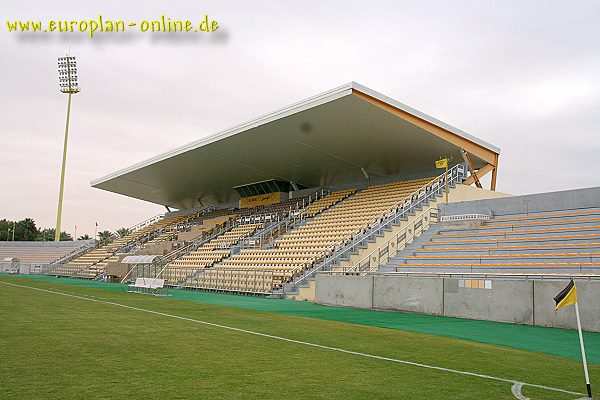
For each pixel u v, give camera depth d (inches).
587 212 841.5
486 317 591.8
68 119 2573.8
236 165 1502.2
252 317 581.6
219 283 1110.4
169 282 1288.1
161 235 1953.7
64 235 4284.0
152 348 354.9
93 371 279.1
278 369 296.2
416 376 287.7
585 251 722.8
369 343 403.5
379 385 263.9
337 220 1249.4
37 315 534.9
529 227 859.4
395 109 997.2
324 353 352.5
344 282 760.3
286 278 974.4
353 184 1557.6
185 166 1569.9
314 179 1616.6
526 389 265.7
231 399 230.1
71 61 2509.8
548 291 543.2
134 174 1750.7
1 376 264.1
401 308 680.4
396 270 876.0
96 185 2006.6
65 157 2554.1
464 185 1153.4
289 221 1418.6
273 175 1606.8
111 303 715.4
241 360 319.6
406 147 1186.0
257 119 1121.4
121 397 228.4
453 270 794.8
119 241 2166.6
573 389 269.9
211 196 2047.2
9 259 2123.5
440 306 638.5
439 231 1003.9
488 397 246.7
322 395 241.3
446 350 380.8
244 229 1571.1
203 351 348.2
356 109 987.9
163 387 247.4
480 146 1194.6
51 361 302.7
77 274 1774.1
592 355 382.0
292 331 463.5
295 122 1086.4
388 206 1178.0
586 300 513.7
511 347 413.1
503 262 772.6
